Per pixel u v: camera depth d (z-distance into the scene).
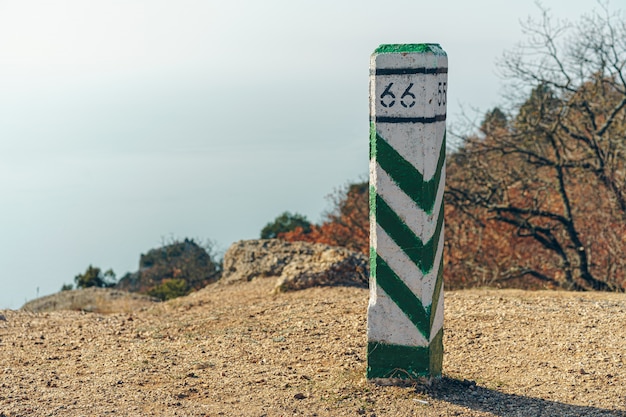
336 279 10.66
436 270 5.37
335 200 26.98
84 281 32.88
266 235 37.47
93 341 7.39
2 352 6.91
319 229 30.84
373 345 5.43
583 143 19.61
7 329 7.96
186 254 31.92
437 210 5.31
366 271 11.01
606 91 19.41
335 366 6.12
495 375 5.80
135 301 15.02
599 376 5.67
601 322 7.21
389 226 5.25
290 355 6.58
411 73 5.05
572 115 19.50
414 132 5.10
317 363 6.28
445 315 7.73
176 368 6.27
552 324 7.20
